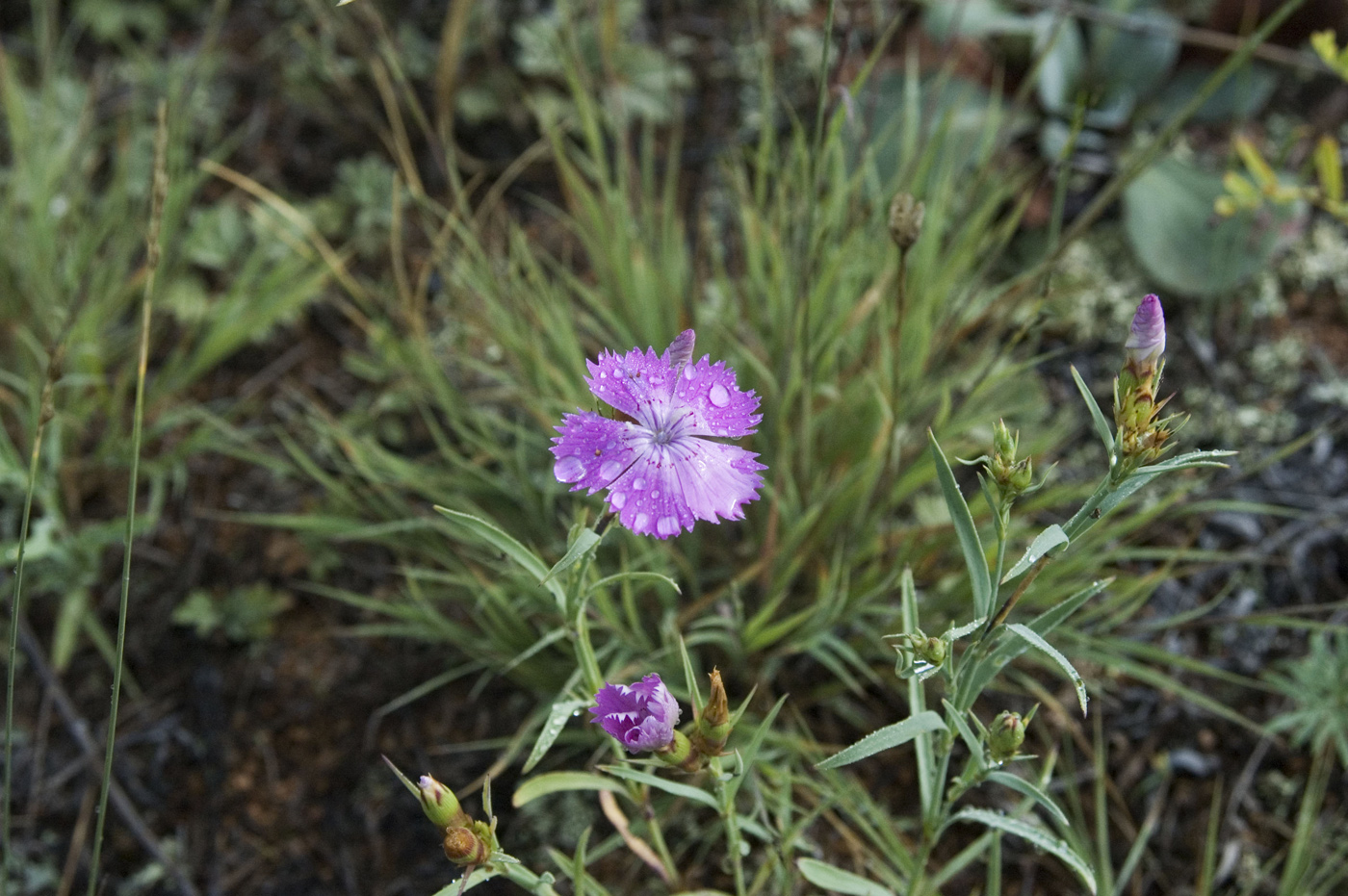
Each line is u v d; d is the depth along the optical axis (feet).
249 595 1.42
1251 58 1.69
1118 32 1.67
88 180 1.72
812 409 1.36
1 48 1.81
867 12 1.75
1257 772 1.32
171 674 1.41
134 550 1.46
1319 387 1.53
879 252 1.40
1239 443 1.49
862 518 1.29
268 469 1.51
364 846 1.32
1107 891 1.19
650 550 1.27
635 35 1.81
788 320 1.34
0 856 1.31
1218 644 1.38
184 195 1.59
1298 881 1.21
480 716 1.36
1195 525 1.43
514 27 1.79
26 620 1.42
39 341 1.53
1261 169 1.38
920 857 1.05
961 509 0.92
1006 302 1.47
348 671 1.40
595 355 1.46
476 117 1.74
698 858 1.25
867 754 0.91
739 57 1.80
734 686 1.31
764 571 1.28
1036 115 1.69
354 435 1.51
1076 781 1.31
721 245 1.63
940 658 0.90
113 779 1.35
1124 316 1.58
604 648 1.24
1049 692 1.34
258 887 1.30
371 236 1.68
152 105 1.75
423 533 1.39
